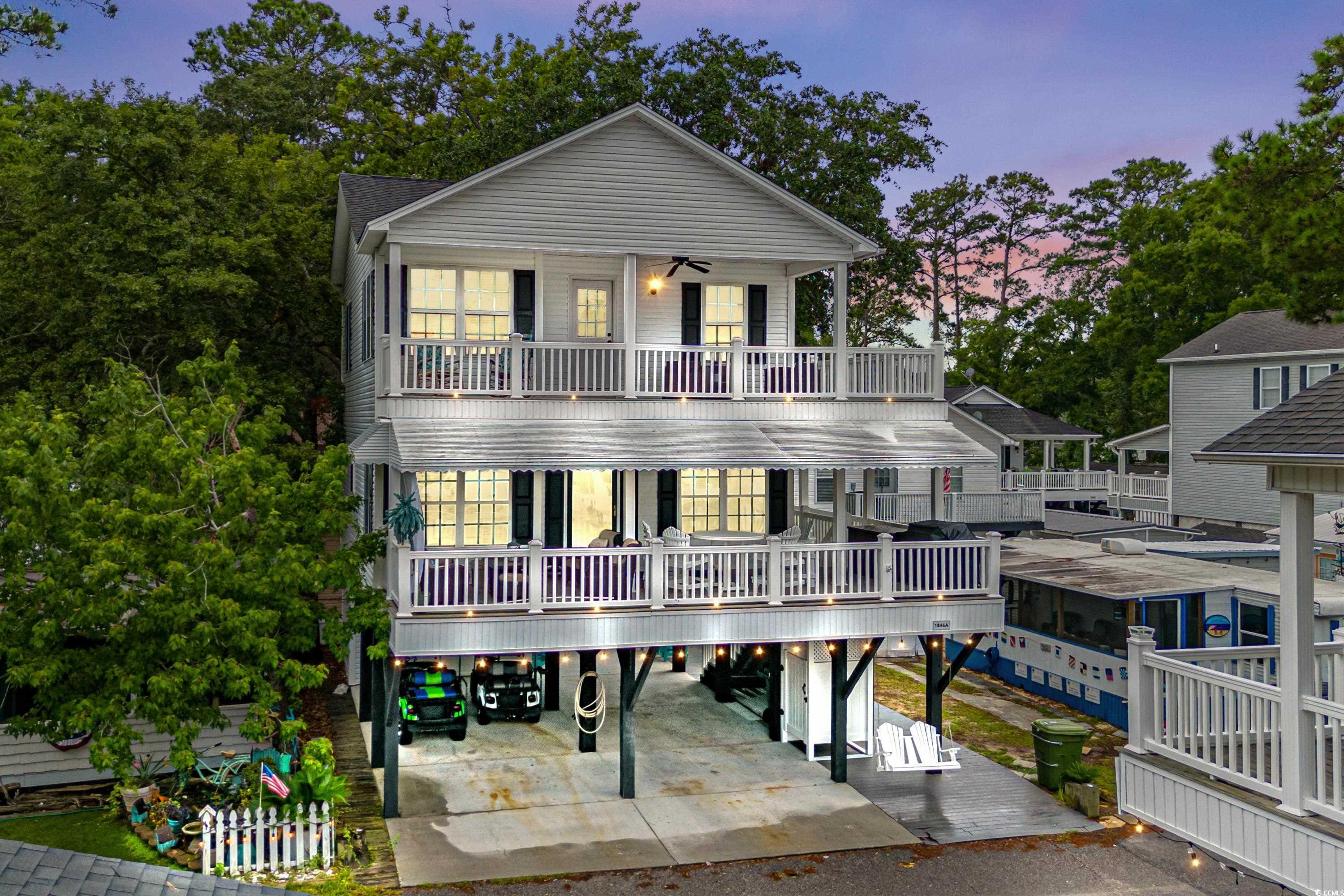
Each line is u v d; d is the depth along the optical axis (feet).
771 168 116.57
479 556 53.16
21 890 22.39
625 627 54.60
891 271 125.59
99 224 80.59
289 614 51.06
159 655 49.16
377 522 64.69
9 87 123.75
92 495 51.90
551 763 61.72
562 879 46.88
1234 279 160.56
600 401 61.26
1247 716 31.48
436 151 129.59
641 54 116.98
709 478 69.82
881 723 69.77
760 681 72.64
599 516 67.51
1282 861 29.55
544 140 113.80
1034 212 215.10
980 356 211.41
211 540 53.21
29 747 55.62
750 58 118.01
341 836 49.60
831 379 65.62
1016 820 54.19
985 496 119.24
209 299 83.20
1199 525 124.06
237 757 55.11
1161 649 71.26
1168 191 209.97
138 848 48.55
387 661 54.70
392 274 58.54
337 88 150.30
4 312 82.58
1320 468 28.86
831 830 52.60
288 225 87.71
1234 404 127.95
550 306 66.54
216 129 138.82
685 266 68.03
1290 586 29.84
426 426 57.36
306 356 93.45
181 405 56.08
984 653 86.43
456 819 53.31
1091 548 92.94
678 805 55.57
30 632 47.96
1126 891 45.93
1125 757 35.91
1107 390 191.93
